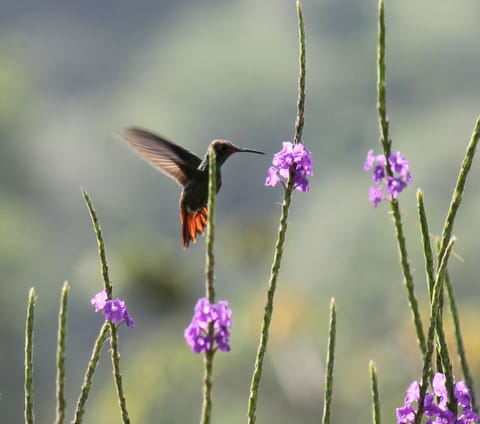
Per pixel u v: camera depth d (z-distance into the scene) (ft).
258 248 34.76
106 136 164.14
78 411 9.89
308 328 33.45
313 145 167.53
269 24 195.00
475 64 171.22
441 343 9.82
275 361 33.45
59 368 9.06
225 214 164.25
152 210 157.58
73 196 133.49
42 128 149.18
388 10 182.39
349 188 133.18
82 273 33.32
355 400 32.22
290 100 175.01
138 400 33.37
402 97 173.27
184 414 33.27
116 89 211.20
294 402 33.19
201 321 8.79
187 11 215.51
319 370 33.35
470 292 71.36
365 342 33.50
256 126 176.86
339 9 184.44
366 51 175.01
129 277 32.45
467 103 160.86
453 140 127.75
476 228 83.56
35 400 88.84
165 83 188.85
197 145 181.06
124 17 223.51
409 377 30.58
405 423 9.73
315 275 77.82
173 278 32.48
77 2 226.99
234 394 34.73
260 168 167.73
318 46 183.83
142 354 33.71
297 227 119.96
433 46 171.63
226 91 173.88
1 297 95.55
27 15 228.84
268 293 10.33
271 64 178.91
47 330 107.76
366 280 70.74
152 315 33.04
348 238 96.07
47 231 118.83
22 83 114.62
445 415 9.50
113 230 154.20
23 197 116.26
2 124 112.27
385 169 9.91
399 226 10.05
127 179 158.20
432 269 10.11
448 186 115.96
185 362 33.45
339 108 173.78
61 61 221.05
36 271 106.63
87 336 110.11
